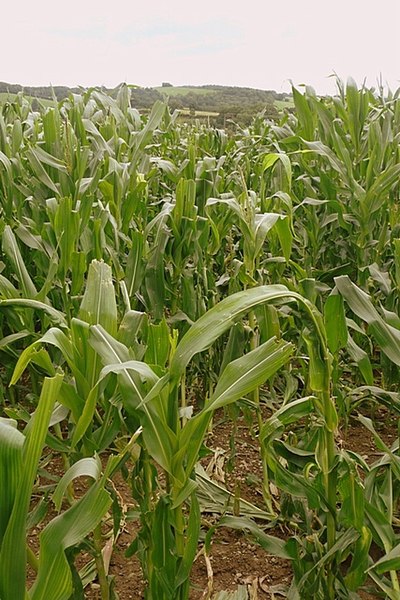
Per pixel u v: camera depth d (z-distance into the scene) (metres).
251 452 3.73
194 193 3.66
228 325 1.75
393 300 3.61
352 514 2.10
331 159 4.22
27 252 4.30
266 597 2.56
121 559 2.78
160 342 2.04
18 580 1.35
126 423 2.11
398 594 2.22
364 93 4.63
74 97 6.36
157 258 3.49
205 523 2.90
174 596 2.00
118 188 3.74
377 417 4.16
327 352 2.01
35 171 3.90
